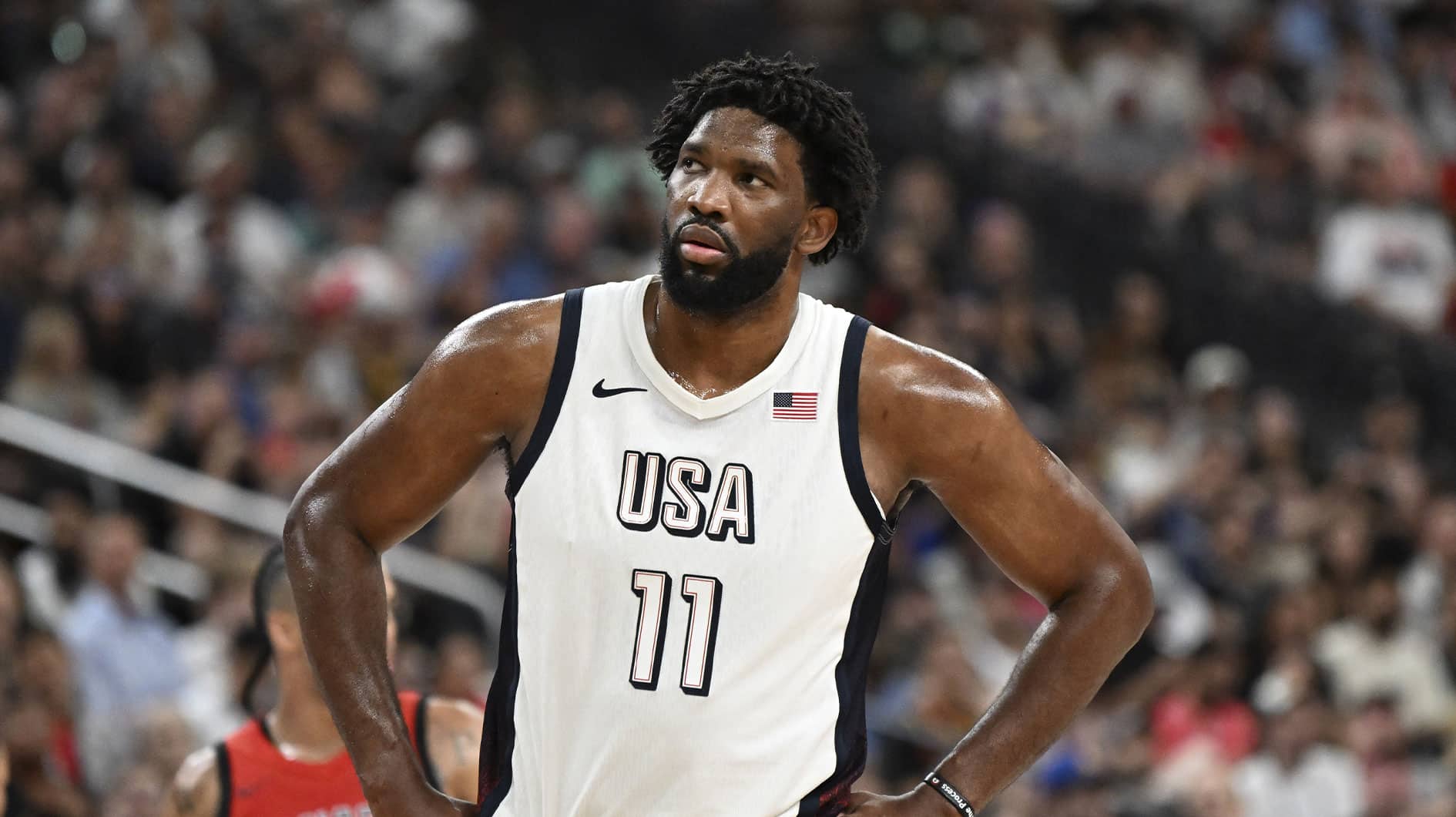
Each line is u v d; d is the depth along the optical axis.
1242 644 28.84
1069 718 8.59
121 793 18.81
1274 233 40.75
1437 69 46.84
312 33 36.91
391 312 29.88
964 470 8.41
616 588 8.14
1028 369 34.88
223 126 34.69
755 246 8.12
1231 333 38.62
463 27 40.44
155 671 22.39
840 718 8.29
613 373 8.36
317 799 12.70
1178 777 24.66
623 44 41.84
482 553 26.38
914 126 39.56
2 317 28.48
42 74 35.16
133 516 26.11
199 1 36.47
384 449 8.47
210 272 30.94
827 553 8.19
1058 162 39.72
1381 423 36.00
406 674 22.02
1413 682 28.86
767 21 41.66
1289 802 25.94
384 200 35.62
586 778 8.14
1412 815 25.62
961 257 37.19
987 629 27.95
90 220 30.83
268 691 20.34
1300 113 44.12
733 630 8.09
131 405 29.06
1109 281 39.09
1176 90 42.44
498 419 8.42
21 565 23.47
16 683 19.83
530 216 34.50
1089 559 8.61
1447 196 43.41
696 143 8.22
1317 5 46.00
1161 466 32.81
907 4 42.62
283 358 28.78
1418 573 30.94
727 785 8.07
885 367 8.40
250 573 24.02
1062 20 43.59
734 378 8.36
